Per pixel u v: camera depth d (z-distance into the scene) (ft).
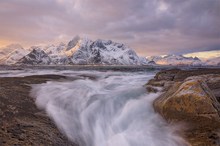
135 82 55.01
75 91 39.01
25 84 43.21
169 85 37.63
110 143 22.17
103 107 30.63
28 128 20.90
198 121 21.83
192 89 23.62
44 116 25.59
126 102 31.73
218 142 19.19
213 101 22.85
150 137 22.59
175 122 23.08
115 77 70.85
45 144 18.35
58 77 62.75
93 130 24.75
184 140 20.81
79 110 29.22
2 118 22.35
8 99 29.58
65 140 20.65
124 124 26.37
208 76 37.04
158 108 25.95
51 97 34.09
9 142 17.21
